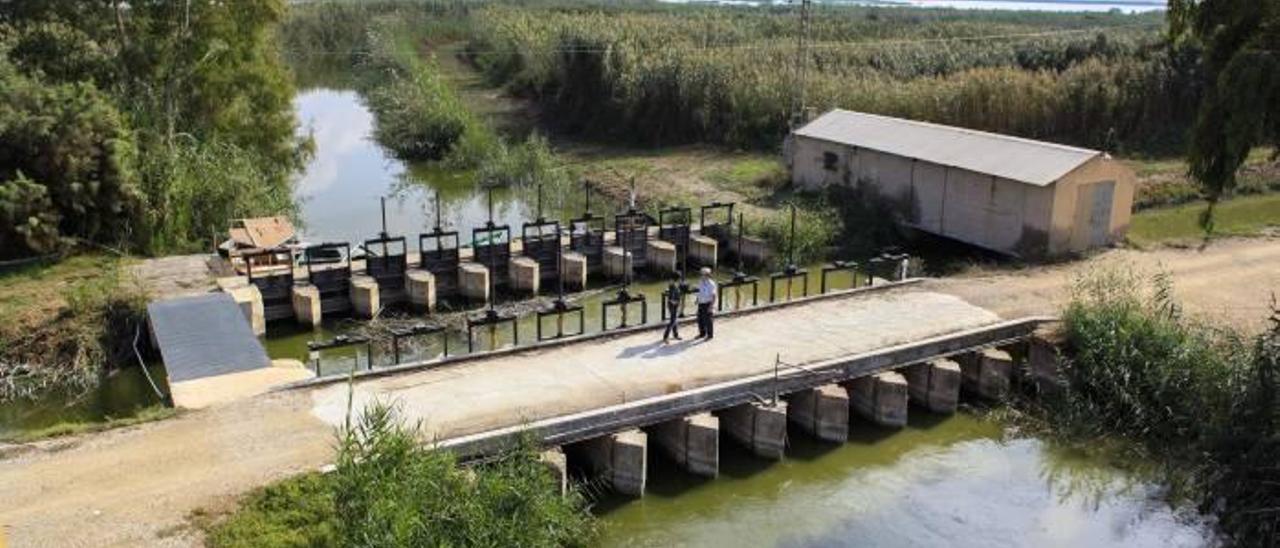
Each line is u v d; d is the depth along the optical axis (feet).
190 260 93.71
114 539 45.34
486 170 153.99
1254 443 55.11
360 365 78.64
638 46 185.68
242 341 69.87
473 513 44.91
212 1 126.62
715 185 133.49
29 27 113.39
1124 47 185.57
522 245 100.94
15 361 75.00
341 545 43.50
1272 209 127.95
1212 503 57.06
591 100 184.96
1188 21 69.05
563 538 51.49
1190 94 158.81
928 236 110.11
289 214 118.93
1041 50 189.57
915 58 183.01
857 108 151.74
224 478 50.78
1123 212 101.71
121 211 98.89
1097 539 55.67
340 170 164.04
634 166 149.48
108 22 121.70
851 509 58.80
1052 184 94.48
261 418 57.98
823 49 184.75
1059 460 64.95
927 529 56.49
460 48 292.81
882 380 68.23
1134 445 65.62
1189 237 108.37
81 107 96.78
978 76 152.87
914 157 108.17
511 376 65.51
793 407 68.74
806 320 77.97
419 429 53.83
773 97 156.87
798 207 112.98
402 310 93.56
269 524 47.01
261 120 134.31
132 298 80.48
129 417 62.18
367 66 282.56
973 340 74.28
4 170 93.40
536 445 55.62
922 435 68.49
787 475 62.85
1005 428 69.41
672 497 59.72
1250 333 72.90
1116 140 154.20
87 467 51.78
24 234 90.53
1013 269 94.27
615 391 63.16
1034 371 74.33
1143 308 74.84
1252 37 66.13
